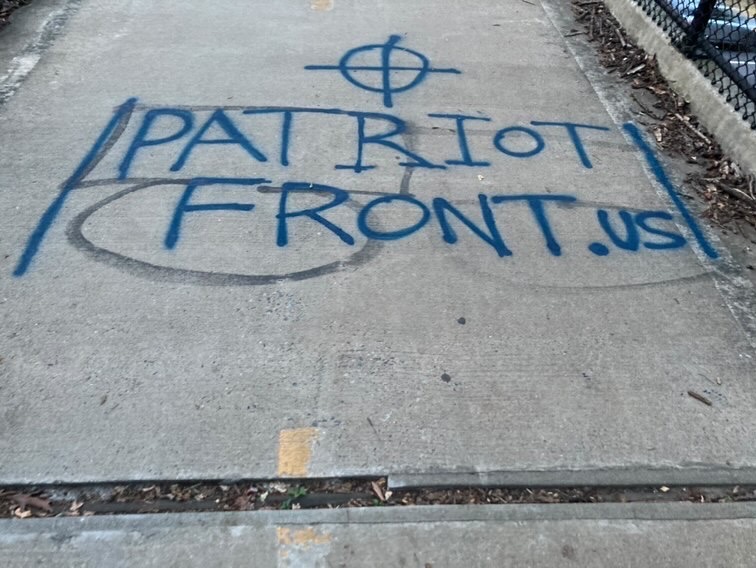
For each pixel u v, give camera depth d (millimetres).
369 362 2711
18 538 2121
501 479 2346
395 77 4477
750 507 2307
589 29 5203
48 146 3719
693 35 4379
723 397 2652
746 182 3727
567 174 3758
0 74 4273
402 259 3182
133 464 2330
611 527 2223
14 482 2262
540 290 3066
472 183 3652
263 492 2293
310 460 2371
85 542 2121
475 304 2980
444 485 2326
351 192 3543
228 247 3186
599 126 4152
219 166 3656
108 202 3391
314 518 2217
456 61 4699
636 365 2756
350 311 2916
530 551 2146
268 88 4289
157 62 4488
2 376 2582
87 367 2639
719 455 2451
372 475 2344
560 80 4574
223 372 2646
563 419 2541
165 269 3059
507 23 5227
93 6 5109
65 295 2916
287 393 2582
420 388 2623
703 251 3328
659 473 2389
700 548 2178
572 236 3363
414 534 2182
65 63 4426
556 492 2338
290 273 3076
